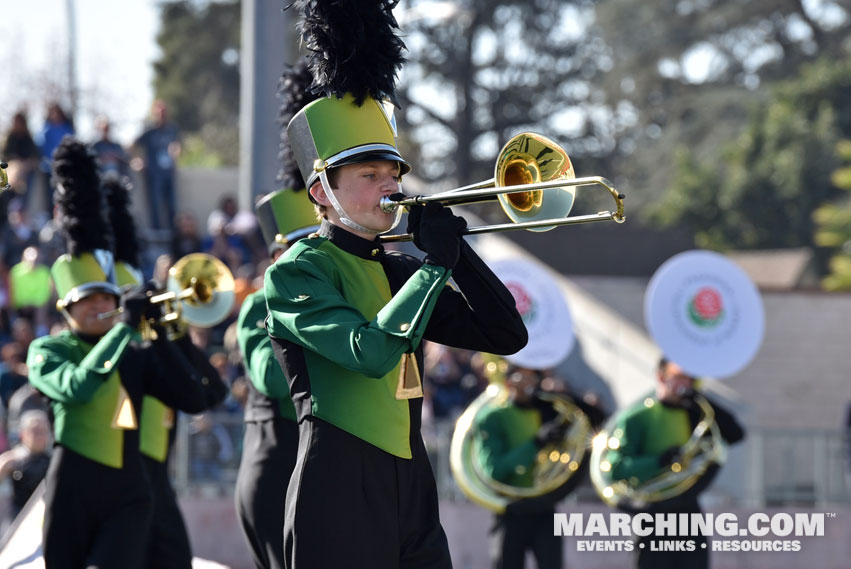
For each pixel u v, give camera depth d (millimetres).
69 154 15758
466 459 21484
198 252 35781
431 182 96438
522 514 20969
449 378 30984
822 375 41406
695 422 20562
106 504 14906
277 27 29875
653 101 100000
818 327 41500
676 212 81562
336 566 9492
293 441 13898
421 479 9977
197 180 43812
